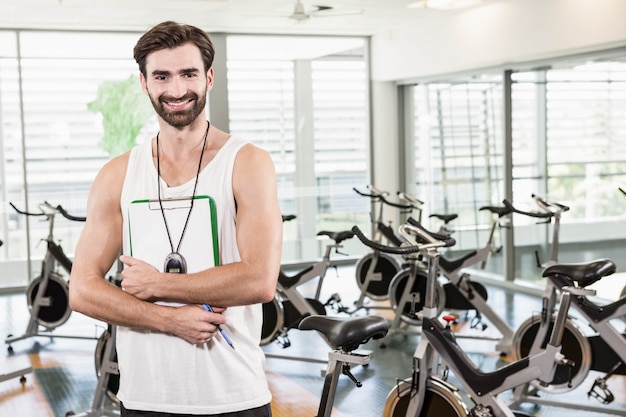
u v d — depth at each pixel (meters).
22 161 8.71
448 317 3.21
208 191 1.54
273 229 1.52
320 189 10.04
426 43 9.02
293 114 9.87
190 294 1.49
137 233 1.55
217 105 9.51
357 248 10.12
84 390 5.04
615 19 6.41
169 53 1.50
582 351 4.11
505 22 7.70
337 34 9.98
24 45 8.69
